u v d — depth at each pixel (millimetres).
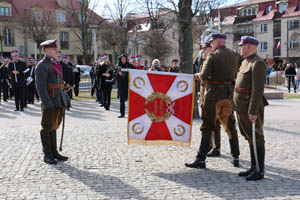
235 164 5703
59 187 4766
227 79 5492
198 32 29453
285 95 19234
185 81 5852
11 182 4957
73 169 5555
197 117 10523
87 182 4961
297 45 50594
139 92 5809
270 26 53438
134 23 40625
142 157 6250
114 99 17484
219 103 5480
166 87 5848
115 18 41000
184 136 5898
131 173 5355
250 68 4988
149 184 4879
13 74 12914
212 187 4758
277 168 5590
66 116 11430
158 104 5844
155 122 5859
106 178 5129
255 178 5020
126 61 11078
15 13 47219
